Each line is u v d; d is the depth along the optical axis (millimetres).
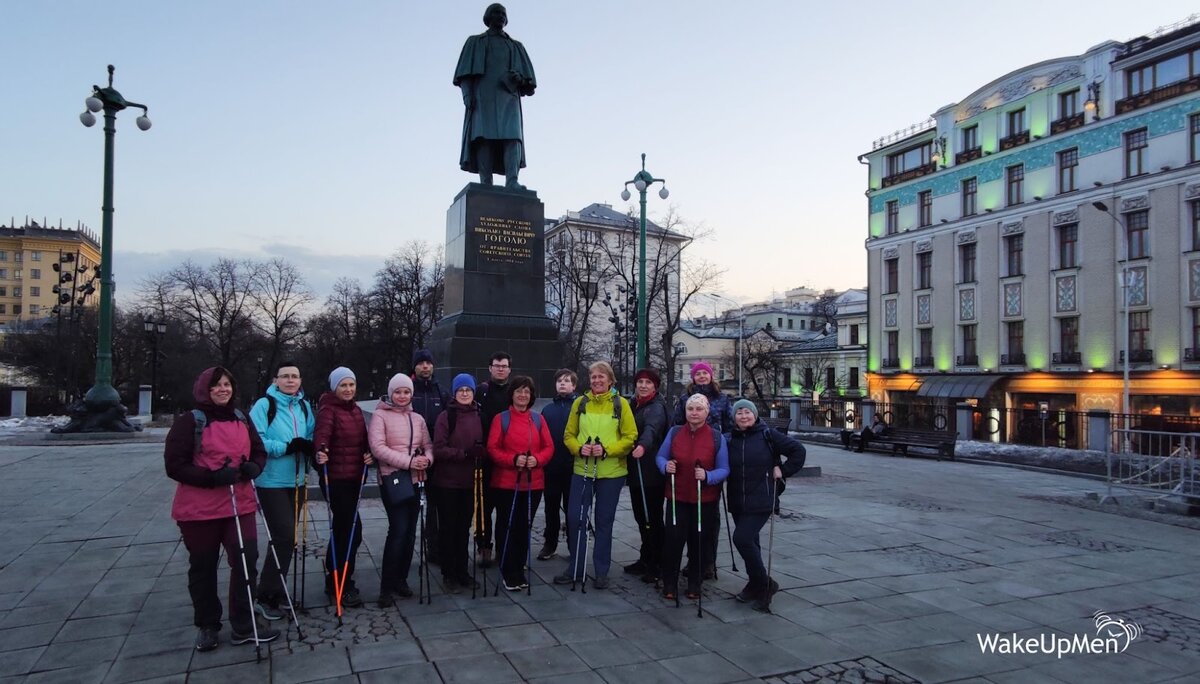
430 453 5773
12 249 98875
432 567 6613
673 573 5738
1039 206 36094
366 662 4375
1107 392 32750
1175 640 5043
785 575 6539
